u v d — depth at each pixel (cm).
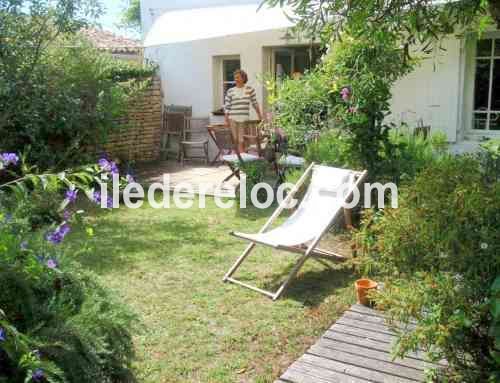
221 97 1395
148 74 1397
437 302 301
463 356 327
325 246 682
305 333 454
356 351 406
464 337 309
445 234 305
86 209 905
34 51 983
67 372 304
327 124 823
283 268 615
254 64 1290
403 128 934
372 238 380
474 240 300
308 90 820
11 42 959
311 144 811
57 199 529
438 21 299
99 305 349
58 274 335
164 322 479
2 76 948
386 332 435
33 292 329
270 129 960
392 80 662
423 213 322
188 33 1206
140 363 409
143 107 1377
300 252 572
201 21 1221
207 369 402
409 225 324
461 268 302
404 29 311
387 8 287
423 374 366
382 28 292
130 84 1238
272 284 569
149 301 524
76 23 994
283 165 878
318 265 623
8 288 320
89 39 1180
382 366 383
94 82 1094
